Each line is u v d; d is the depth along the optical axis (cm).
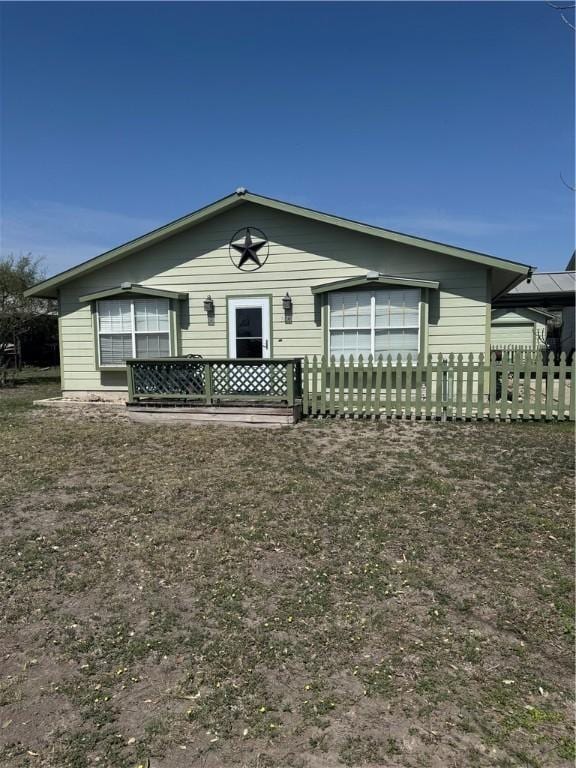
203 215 1196
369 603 371
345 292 1153
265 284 1212
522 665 307
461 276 1102
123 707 279
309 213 1145
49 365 3052
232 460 725
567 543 454
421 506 541
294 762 243
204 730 263
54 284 1316
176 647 326
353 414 996
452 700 279
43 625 352
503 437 813
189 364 1018
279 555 443
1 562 438
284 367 973
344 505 548
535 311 2784
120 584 402
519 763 240
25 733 262
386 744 252
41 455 773
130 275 1290
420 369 955
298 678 298
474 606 365
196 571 419
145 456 757
